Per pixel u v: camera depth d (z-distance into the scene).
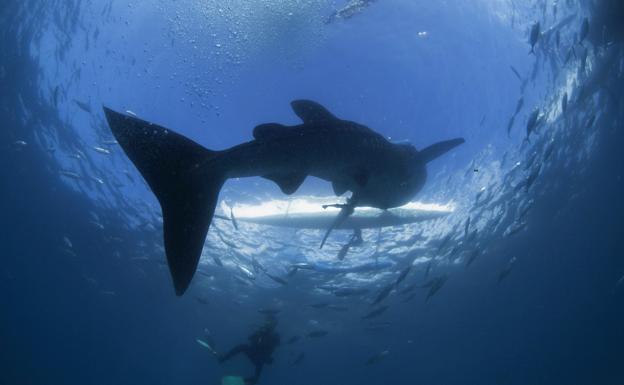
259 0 10.77
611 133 15.39
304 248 16.98
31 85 13.17
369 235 16.17
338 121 3.60
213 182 3.08
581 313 28.47
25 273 22.55
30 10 11.63
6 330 28.09
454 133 13.11
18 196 17.77
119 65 11.91
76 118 13.57
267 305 22.11
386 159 4.20
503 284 23.31
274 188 14.22
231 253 17.94
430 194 14.48
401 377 34.19
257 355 10.95
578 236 21.16
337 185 4.14
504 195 15.87
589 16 11.23
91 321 26.67
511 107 13.01
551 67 12.34
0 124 14.53
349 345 27.06
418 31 12.23
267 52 11.40
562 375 36.47
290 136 3.38
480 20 11.88
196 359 30.59
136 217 17.41
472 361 33.34
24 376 32.00
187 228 2.86
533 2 11.20
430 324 25.69
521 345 31.52
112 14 11.26
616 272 24.41
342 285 20.06
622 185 18.50
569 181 17.31
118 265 20.98
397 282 9.80
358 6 11.34
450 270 20.16
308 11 10.97
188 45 11.28
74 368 34.09
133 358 32.09
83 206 17.91
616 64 12.24
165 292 22.52
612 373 34.84
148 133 3.00
